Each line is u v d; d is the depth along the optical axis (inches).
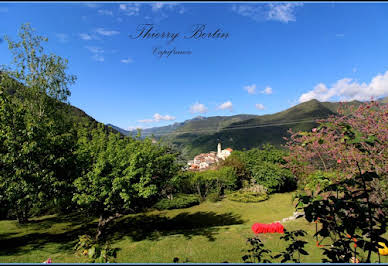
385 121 290.8
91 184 435.5
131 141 569.9
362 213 85.6
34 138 389.4
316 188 182.7
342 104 358.0
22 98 690.2
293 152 416.5
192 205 937.5
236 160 1261.1
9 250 437.7
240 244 394.9
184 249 394.0
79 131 544.1
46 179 393.1
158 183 526.9
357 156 225.9
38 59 729.6
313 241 360.8
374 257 263.1
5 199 382.6
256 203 925.8
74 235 559.8
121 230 598.5
